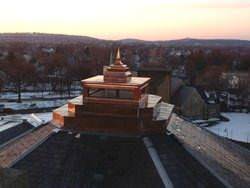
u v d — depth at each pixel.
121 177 15.36
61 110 18.72
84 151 16.27
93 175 15.53
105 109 16.92
